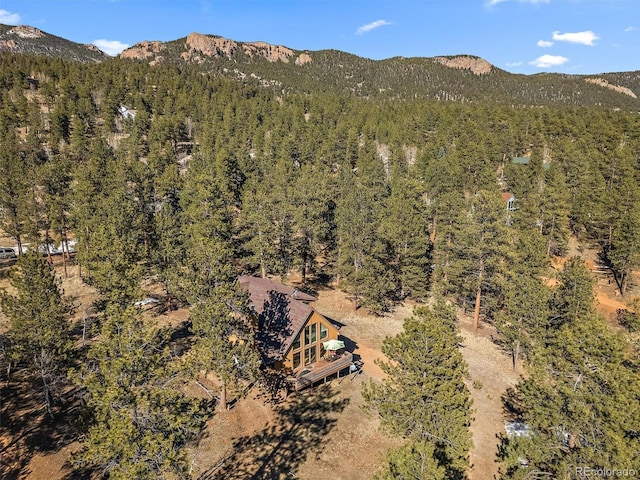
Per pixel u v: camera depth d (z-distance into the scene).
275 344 30.48
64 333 26.45
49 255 54.16
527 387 21.25
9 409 26.62
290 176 75.50
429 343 20.23
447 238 52.53
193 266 26.77
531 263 41.34
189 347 34.72
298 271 57.72
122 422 14.86
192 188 49.25
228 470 22.97
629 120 107.81
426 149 89.00
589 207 65.94
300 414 28.25
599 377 18.56
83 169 57.09
